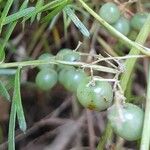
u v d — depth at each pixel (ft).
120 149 0.33
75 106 0.43
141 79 0.46
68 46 0.44
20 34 0.41
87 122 0.43
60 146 0.42
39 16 0.28
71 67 0.29
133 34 0.34
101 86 0.23
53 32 0.42
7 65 0.27
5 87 0.29
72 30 0.43
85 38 0.39
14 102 0.26
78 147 0.41
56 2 0.28
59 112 0.44
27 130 0.43
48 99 0.46
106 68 0.25
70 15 0.28
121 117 0.22
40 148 0.43
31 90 0.45
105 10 0.30
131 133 0.22
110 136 0.26
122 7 0.35
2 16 0.27
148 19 0.29
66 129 0.43
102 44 0.40
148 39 0.39
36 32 0.41
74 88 0.29
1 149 0.40
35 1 0.34
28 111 0.45
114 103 0.23
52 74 0.30
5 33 0.29
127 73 0.26
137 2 0.35
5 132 0.43
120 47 0.40
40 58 0.30
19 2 0.33
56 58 0.28
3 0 0.32
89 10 0.29
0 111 0.43
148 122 0.23
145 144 0.23
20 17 0.27
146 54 0.26
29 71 0.43
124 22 0.32
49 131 0.44
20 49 0.42
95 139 0.42
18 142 0.44
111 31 0.28
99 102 0.23
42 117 0.45
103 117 0.44
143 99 0.31
